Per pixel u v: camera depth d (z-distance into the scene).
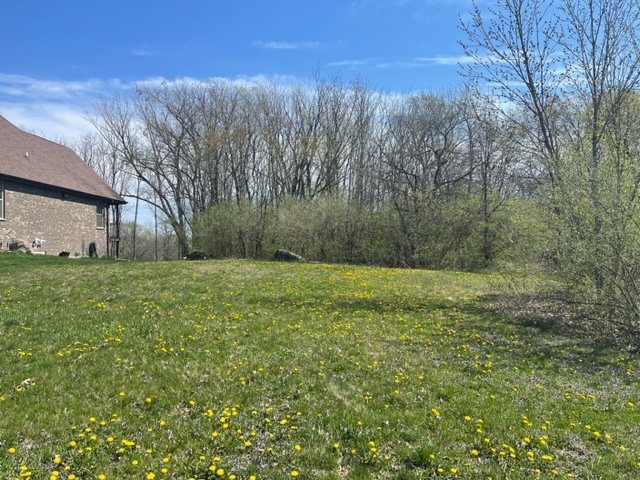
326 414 5.62
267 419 5.41
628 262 10.02
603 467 4.57
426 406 5.98
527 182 18.12
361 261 33.28
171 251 59.19
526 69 14.40
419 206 32.03
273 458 4.62
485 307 13.47
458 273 24.67
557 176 12.30
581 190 10.70
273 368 7.31
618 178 10.52
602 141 11.41
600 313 10.79
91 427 5.19
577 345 9.54
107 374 6.93
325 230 34.12
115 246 43.22
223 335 9.36
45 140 38.91
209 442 4.93
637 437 5.23
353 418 5.50
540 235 12.30
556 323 11.37
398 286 17.89
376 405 5.95
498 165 31.11
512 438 5.11
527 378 7.24
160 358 7.77
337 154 44.31
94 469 4.37
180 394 6.20
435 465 4.55
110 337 8.98
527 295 13.12
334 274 21.14
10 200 29.19
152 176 47.50
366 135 44.12
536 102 14.36
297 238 34.66
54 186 32.62
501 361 8.13
